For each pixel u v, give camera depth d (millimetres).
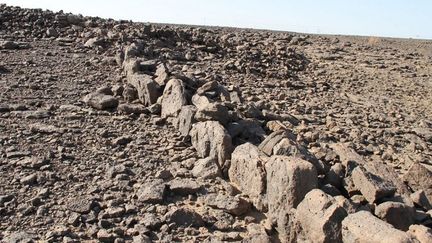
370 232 2555
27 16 9328
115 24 10227
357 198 3477
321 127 5926
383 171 3898
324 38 16641
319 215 2828
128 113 5293
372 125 6488
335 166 3883
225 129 4234
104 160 4164
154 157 4305
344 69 11391
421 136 6352
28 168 3879
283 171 3232
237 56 9945
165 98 5227
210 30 13945
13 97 5430
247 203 3518
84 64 7133
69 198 3496
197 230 3236
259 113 5512
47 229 3117
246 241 3041
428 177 3926
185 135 4676
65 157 4133
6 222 3166
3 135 4418
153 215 3332
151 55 8164
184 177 3957
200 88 5660
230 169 3945
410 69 12258
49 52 7617
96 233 3102
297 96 7742
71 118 5004
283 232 3135
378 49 15227
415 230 2850
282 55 11133
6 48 7562
